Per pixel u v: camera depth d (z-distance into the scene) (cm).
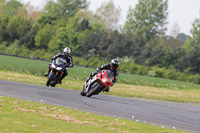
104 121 3014
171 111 4319
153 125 3133
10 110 3005
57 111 3272
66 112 3269
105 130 2606
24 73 10162
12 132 2170
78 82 9450
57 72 5603
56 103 3872
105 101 4534
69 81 9288
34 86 5281
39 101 3872
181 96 9381
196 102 7862
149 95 8094
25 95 4209
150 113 3897
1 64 12106
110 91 7612
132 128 2831
